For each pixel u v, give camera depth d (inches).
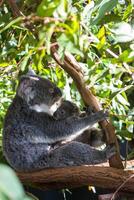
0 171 51.6
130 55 127.0
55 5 87.6
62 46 93.6
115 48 172.1
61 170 170.9
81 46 93.0
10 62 209.5
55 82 225.6
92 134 213.2
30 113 204.2
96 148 209.6
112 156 166.9
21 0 172.9
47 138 201.9
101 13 132.3
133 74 145.0
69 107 210.4
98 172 162.4
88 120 186.9
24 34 199.8
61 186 178.7
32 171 194.2
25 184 187.0
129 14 165.8
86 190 297.1
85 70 175.8
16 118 202.2
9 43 201.6
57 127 202.1
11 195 50.7
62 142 211.9
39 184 183.0
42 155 196.7
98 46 147.6
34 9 166.1
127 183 159.8
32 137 199.9
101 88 169.9
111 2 130.6
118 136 207.3
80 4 177.6
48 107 209.0
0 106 228.8
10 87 236.1
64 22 89.3
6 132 200.8
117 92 159.3
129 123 178.5
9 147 198.2
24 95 205.3
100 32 158.7
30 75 213.8
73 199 304.5
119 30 124.4
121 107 195.2
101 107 177.3
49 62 215.3
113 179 160.2
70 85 234.7
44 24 87.4
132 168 168.7
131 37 124.3
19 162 196.1
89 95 167.3
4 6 184.2
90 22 134.3
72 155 193.0
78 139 213.9
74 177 167.0
